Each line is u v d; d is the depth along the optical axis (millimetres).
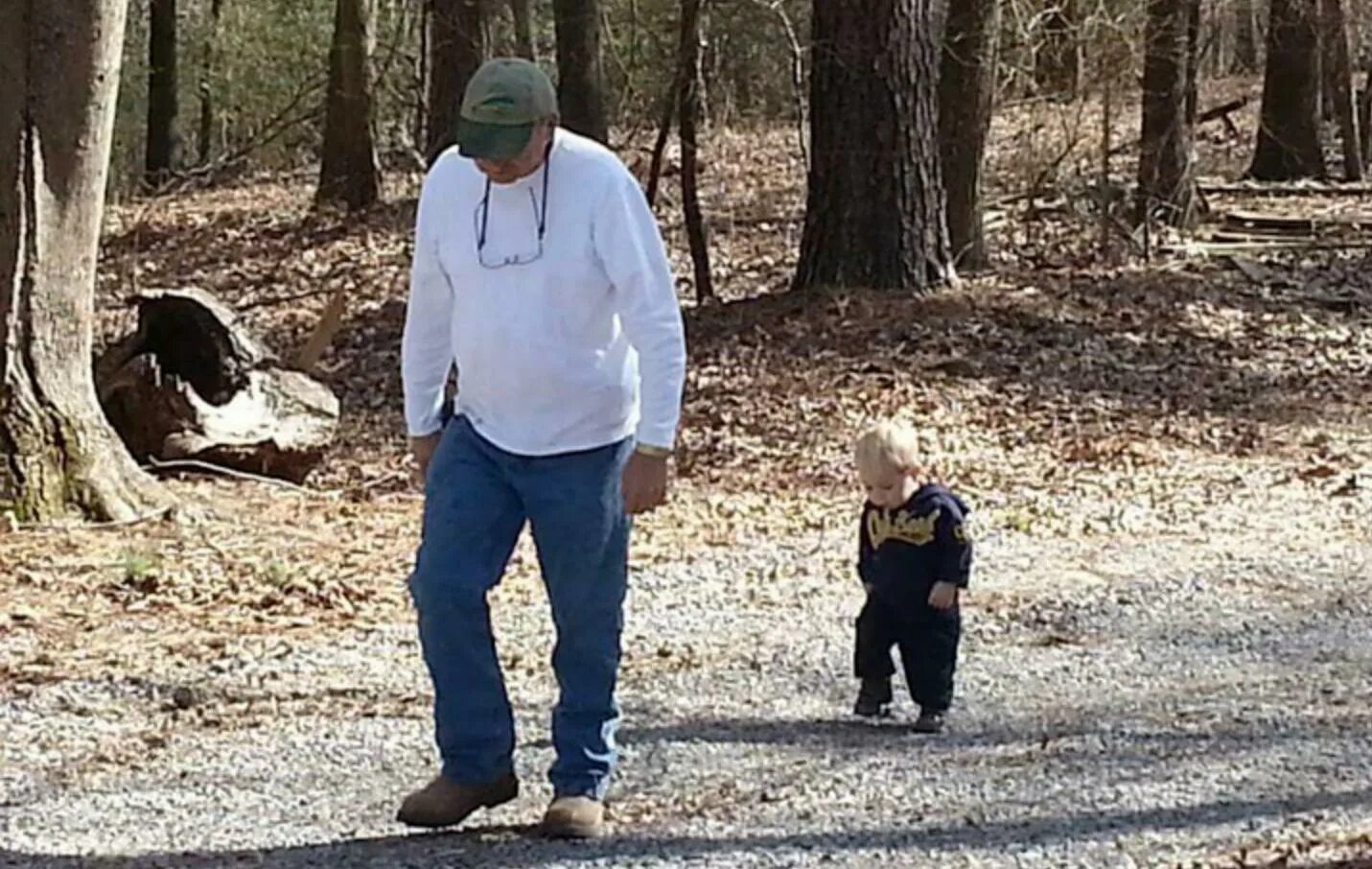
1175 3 25141
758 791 6578
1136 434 16125
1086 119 28922
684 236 25469
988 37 22266
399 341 21297
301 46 37688
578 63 26656
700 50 21141
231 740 7336
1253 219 27141
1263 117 32938
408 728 7508
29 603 9547
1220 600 10352
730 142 29812
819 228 20422
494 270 5488
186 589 9984
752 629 9602
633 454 5555
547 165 5461
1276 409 17406
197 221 31078
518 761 6945
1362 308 21969
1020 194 25859
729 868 5609
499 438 5613
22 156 11234
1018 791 6602
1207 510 13180
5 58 11203
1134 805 6406
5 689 8008
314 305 23797
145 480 11906
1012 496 13703
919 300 19875
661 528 12500
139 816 6273
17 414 11289
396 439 16484
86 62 11352
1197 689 8422
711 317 19828
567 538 5621
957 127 22297
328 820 6188
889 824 6137
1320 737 7461
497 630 9383
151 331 13594
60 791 6602
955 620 7551
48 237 11344
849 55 20094
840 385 17328
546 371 5504
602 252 5445
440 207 5566
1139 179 25469
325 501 12969
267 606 9750
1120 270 22781
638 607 10141
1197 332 20141
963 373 17797
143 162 39562
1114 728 7629
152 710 7801
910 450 7508
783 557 11500
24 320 11305
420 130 34750
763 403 16750
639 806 6352
